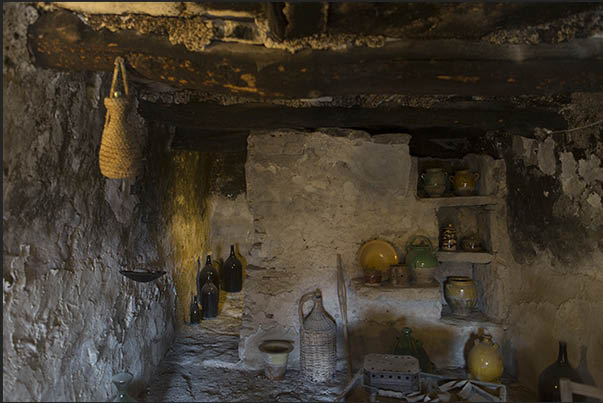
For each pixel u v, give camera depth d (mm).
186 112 2508
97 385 1859
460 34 1513
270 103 2490
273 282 2736
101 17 1482
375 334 2717
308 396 2355
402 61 1576
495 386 2123
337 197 2723
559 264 2242
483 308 2891
